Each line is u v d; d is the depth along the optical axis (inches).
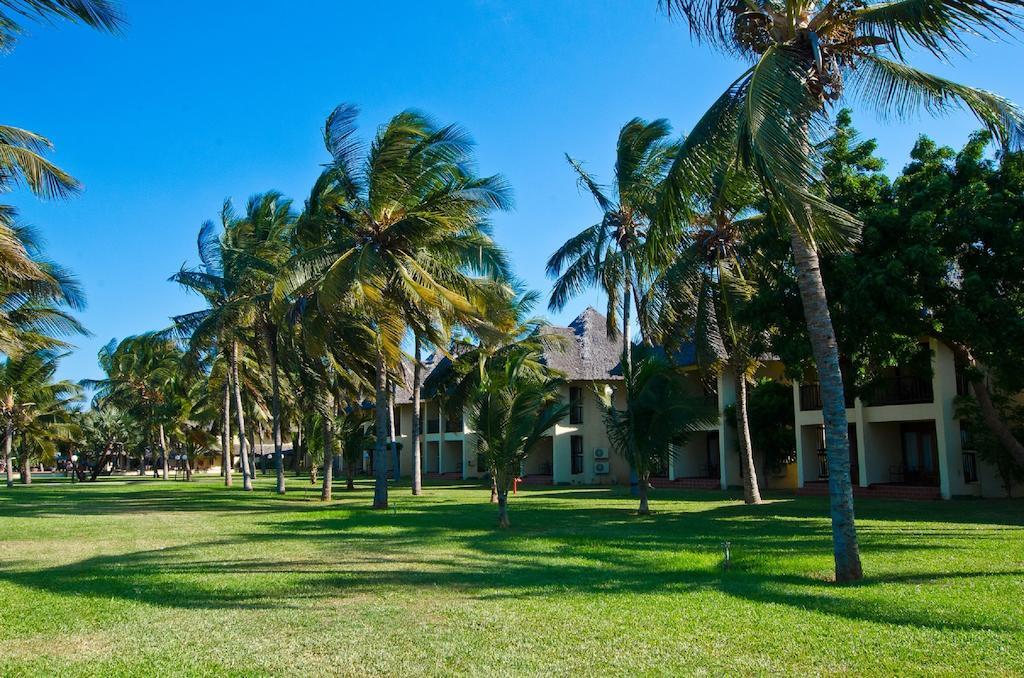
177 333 1236.5
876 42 390.9
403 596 350.3
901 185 740.7
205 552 510.0
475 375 1109.7
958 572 396.8
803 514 797.9
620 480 1626.5
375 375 1000.2
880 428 1123.3
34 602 341.4
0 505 1048.8
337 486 1603.1
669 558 467.2
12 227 831.1
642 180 893.8
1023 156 658.2
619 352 1685.5
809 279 395.5
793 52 384.5
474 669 236.7
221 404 1927.9
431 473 2122.3
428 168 828.0
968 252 698.8
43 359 1786.4
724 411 1322.6
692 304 907.4
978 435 952.9
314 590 366.9
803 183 331.9
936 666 230.8
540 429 693.9
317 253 834.8
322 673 235.0
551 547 525.3
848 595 338.0
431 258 869.2
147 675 234.4
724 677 225.5
